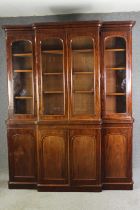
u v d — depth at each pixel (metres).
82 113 3.35
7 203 3.10
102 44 3.31
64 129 3.34
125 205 3.01
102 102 3.37
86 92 3.35
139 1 3.37
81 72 3.35
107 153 3.41
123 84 3.40
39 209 2.95
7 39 3.39
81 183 3.38
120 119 3.36
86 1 3.34
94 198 3.20
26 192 3.40
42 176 3.42
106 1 3.35
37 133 3.38
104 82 3.35
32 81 3.44
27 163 3.48
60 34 3.28
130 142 3.37
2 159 4.19
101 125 3.34
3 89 4.10
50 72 3.40
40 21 3.99
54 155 3.38
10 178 3.51
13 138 3.47
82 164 3.37
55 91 3.38
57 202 3.11
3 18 4.04
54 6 3.53
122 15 3.90
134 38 3.90
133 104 3.97
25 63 3.48
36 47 3.31
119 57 3.40
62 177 3.40
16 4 3.40
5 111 4.12
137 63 3.92
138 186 3.50
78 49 3.31
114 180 3.43
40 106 3.36
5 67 4.07
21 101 3.49
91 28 3.23
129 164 3.39
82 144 3.35
